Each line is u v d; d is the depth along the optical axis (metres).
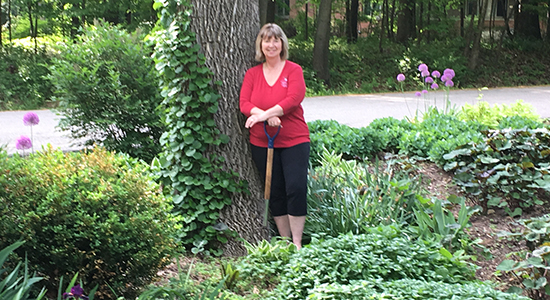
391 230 4.31
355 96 17.75
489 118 9.15
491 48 24.36
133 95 6.74
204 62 4.51
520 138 6.34
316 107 14.65
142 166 4.67
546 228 4.14
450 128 7.79
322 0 19.58
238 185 4.74
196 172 4.67
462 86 21.27
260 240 4.83
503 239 5.13
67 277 3.28
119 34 6.97
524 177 5.71
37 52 19.00
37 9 18.98
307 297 3.35
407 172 6.50
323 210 5.06
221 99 4.64
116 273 3.34
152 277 3.60
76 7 18.66
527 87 20.52
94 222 3.13
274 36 4.37
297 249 4.38
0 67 17.08
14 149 8.30
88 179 3.33
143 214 3.34
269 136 4.50
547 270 4.00
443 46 24.25
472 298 3.15
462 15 25.81
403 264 3.82
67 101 6.64
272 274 4.07
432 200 5.86
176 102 4.62
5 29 24.42
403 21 25.22
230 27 4.59
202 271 4.18
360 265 3.67
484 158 6.08
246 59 4.71
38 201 3.18
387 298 3.21
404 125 8.40
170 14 4.50
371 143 7.48
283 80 4.44
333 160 6.54
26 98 16.39
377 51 23.69
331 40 25.59
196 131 4.60
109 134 6.79
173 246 3.59
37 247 3.18
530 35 26.14
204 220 4.64
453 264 4.12
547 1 24.58
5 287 2.76
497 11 31.03
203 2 4.51
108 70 6.65
